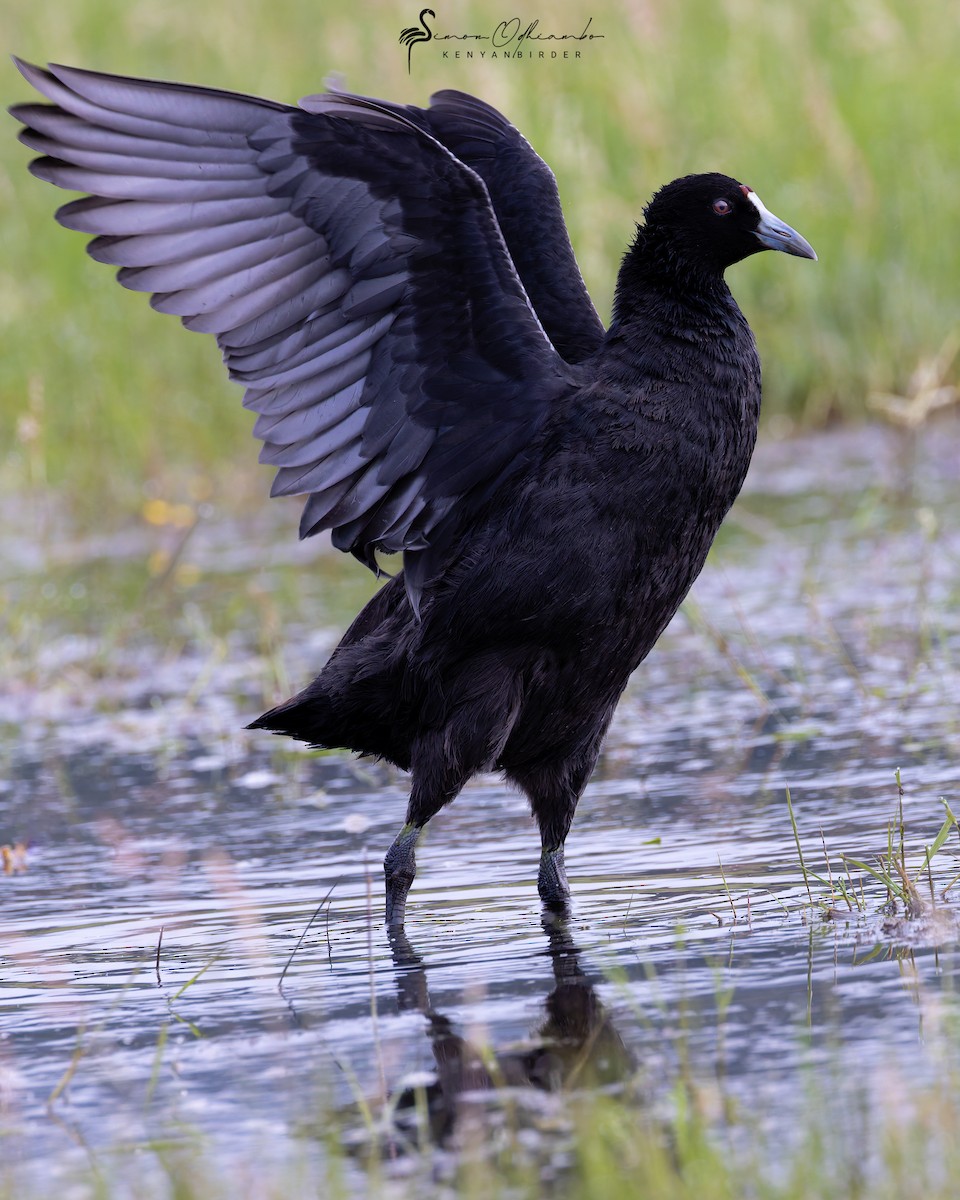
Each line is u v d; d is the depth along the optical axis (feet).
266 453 30.86
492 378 30.86
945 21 80.23
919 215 72.43
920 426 68.54
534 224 35.22
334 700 32.19
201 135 29.55
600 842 33.55
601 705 31.83
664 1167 18.48
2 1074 23.36
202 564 60.95
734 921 27.40
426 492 31.37
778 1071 20.95
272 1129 20.80
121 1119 21.47
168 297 29.66
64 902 32.01
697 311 31.42
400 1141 20.20
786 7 80.94
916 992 23.11
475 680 31.19
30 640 51.67
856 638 46.80
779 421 71.77
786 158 74.90
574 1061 21.99
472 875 32.50
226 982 26.81
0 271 73.77
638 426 30.53
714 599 52.29
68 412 69.36
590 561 30.53
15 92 80.43
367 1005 25.08
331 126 29.55
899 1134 18.84
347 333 30.66
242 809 37.99
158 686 48.98
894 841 30.94
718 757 38.50
